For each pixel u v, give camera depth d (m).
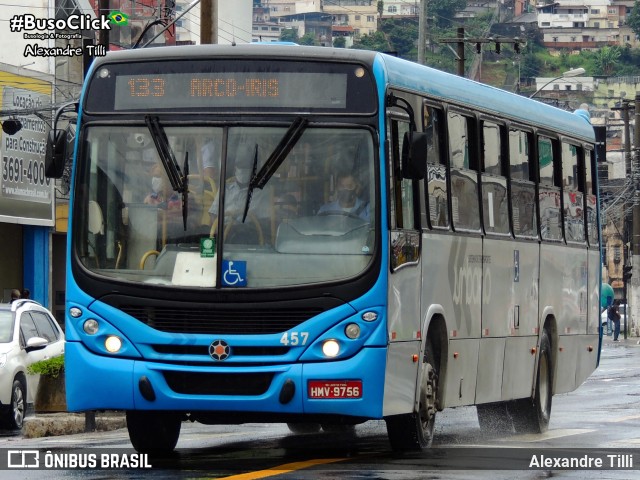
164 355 14.17
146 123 14.66
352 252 14.24
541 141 21.06
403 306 14.95
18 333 25.17
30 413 27.28
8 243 45.09
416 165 14.58
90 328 14.41
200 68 14.71
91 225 14.65
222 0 102.19
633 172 77.69
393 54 16.47
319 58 14.62
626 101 82.94
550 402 21.33
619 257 150.75
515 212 19.55
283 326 14.09
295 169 14.40
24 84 44.91
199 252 14.28
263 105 14.55
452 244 16.77
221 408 14.08
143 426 15.84
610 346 68.44
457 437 19.77
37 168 45.41
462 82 17.80
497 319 18.58
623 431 20.44
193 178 14.48
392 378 14.62
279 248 14.24
